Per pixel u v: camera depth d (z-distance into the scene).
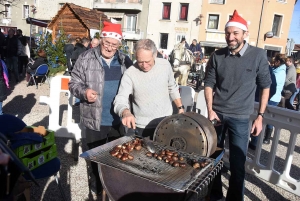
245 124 2.67
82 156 1.88
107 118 2.77
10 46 9.60
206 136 2.09
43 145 2.47
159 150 2.11
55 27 13.97
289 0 23.50
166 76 2.56
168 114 2.63
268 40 23.81
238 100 2.63
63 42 10.14
